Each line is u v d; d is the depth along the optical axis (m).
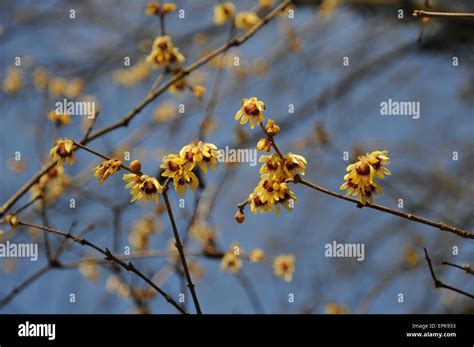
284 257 4.10
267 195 2.28
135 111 3.42
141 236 4.49
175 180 2.25
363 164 2.26
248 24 3.92
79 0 7.56
